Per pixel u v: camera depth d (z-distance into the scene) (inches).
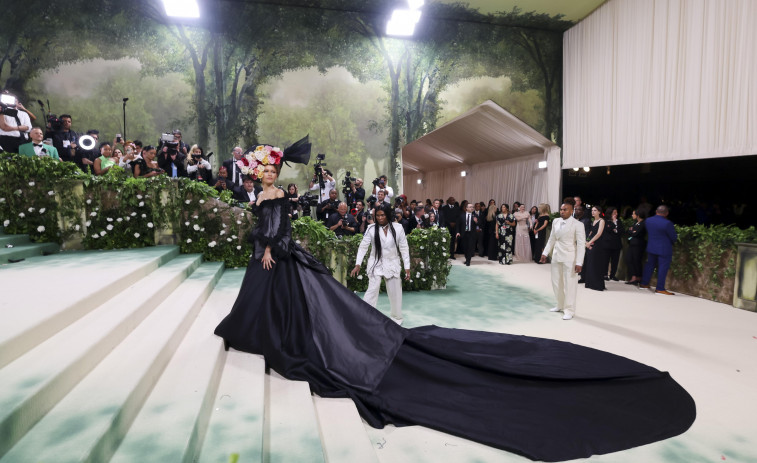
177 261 241.1
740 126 317.1
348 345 145.9
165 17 435.8
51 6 412.8
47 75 414.6
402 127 493.4
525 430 122.0
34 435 76.1
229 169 350.6
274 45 459.8
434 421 125.8
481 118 548.1
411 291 310.5
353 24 474.9
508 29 509.4
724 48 327.3
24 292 134.4
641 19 401.7
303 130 470.9
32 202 237.9
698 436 122.3
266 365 144.4
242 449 91.5
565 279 243.1
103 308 136.5
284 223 152.3
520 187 596.7
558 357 170.1
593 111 471.2
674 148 371.2
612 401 138.0
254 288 149.7
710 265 285.1
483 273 394.0
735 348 192.7
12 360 94.4
